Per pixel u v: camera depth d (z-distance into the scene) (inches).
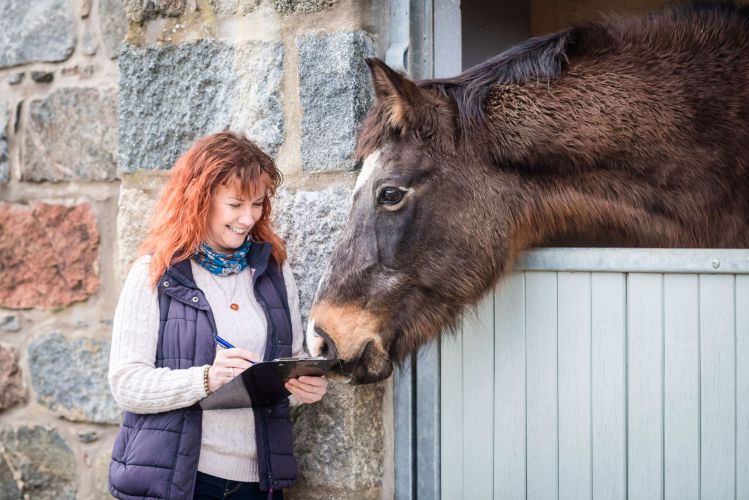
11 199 125.7
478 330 96.0
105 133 118.3
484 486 96.3
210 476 79.4
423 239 84.0
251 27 103.5
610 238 92.4
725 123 86.6
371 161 84.4
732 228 87.7
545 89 87.0
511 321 94.6
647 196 87.1
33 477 122.3
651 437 89.1
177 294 79.0
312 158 99.0
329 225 97.7
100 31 118.5
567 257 91.3
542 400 93.4
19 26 124.3
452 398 97.6
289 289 88.9
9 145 125.2
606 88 87.0
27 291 123.1
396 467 99.8
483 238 85.4
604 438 91.0
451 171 84.4
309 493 100.0
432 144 84.3
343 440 97.5
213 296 81.4
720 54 88.9
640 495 89.7
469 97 85.6
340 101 97.1
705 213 87.1
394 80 80.2
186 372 75.3
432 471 98.3
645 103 86.5
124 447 78.3
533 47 88.9
